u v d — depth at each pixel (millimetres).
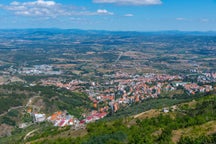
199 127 128000
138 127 147875
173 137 122562
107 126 161250
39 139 180750
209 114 151125
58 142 153125
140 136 126562
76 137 152875
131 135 131125
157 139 123875
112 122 169125
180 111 169875
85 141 131875
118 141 125500
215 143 108188
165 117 158750
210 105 168250
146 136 125312
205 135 115938
